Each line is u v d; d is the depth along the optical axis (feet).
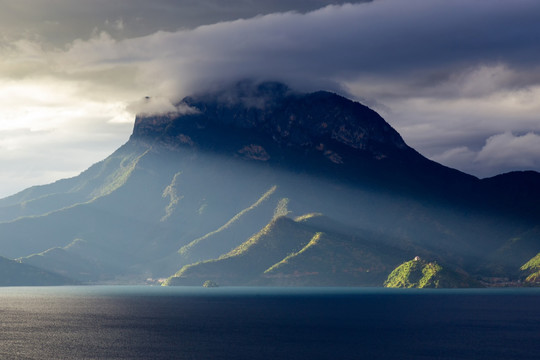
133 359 633.20
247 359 630.74
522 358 640.58
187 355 652.48
